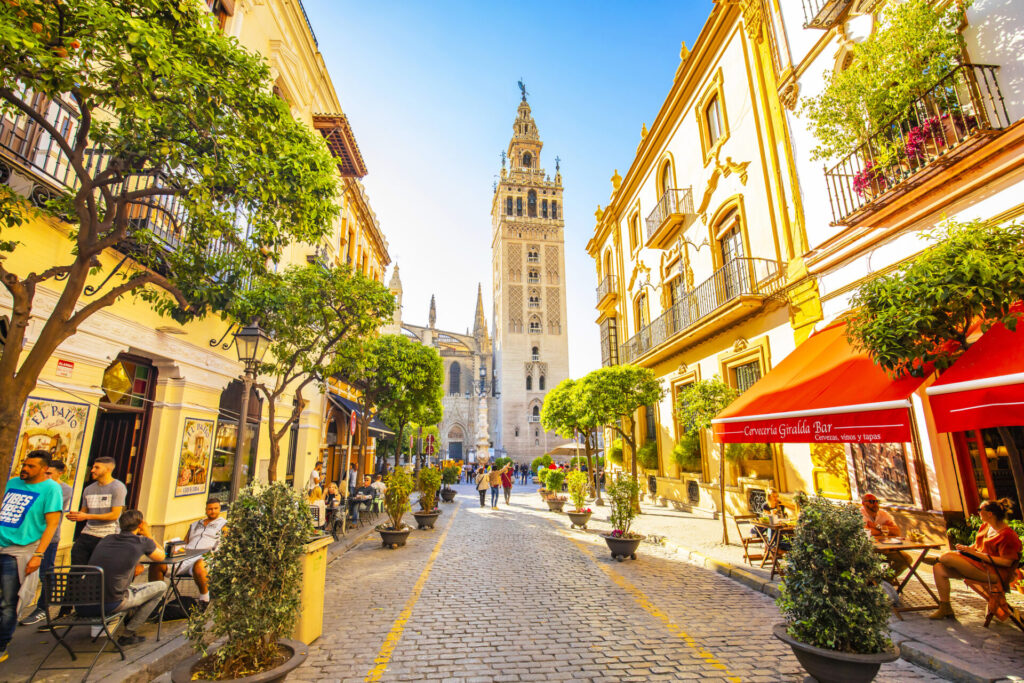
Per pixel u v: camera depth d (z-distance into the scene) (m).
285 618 4.20
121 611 4.82
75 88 4.10
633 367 16.86
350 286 9.73
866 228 8.91
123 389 8.58
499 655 5.06
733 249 14.11
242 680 3.60
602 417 16.64
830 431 6.74
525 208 74.88
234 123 5.25
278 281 8.20
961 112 6.63
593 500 22.03
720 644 5.34
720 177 14.54
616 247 25.17
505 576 8.52
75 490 6.95
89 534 5.94
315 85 16.14
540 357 68.81
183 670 3.88
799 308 10.85
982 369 5.02
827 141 8.61
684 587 7.71
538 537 12.80
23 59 3.80
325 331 9.70
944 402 5.29
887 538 6.79
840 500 9.77
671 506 17.52
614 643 5.38
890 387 6.13
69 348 6.85
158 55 4.11
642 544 11.41
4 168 5.70
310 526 4.79
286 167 5.63
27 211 5.92
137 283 4.91
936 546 6.01
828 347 8.87
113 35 4.06
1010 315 4.89
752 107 12.90
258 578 4.12
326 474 21.52
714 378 12.19
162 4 4.80
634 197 22.64
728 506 13.81
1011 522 6.38
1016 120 6.46
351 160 18.16
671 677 4.53
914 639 5.12
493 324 80.31
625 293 23.84
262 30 12.51
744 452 12.91
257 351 7.66
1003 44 6.67
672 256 17.91
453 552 10.81
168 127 5.07
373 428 23.17
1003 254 4.94
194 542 6.41
